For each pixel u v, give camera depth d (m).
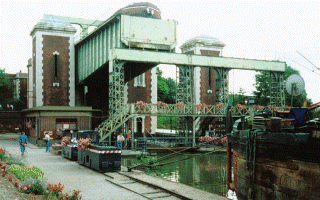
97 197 10.28
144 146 24.09
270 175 7.79
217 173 16.66
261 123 8.30
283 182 7.34
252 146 8.53
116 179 13.52
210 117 30.52
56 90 34.50
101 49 29.80
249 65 29.25
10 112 46.72
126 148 25.86
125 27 25.48
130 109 25.91
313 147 6.36
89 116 29.09
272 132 7.65
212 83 38.50
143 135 35.50
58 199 8.77
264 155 8.02
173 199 10.36
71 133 20.59
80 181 12.95
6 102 61.97
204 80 38.12
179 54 27.17
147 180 13.21
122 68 25.91
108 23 27.72
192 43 38.94
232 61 28.80
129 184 12.55
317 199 6.36
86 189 11.48
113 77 26.00
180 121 31.34
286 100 31.83
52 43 34.47
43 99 33.84
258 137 8.20
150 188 11.90
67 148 19.94
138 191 11.30
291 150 7.02
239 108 28.20
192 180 14.71
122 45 25.70
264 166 8.03
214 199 10.23
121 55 25.23
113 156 15.47
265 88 37.44
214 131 29.31
